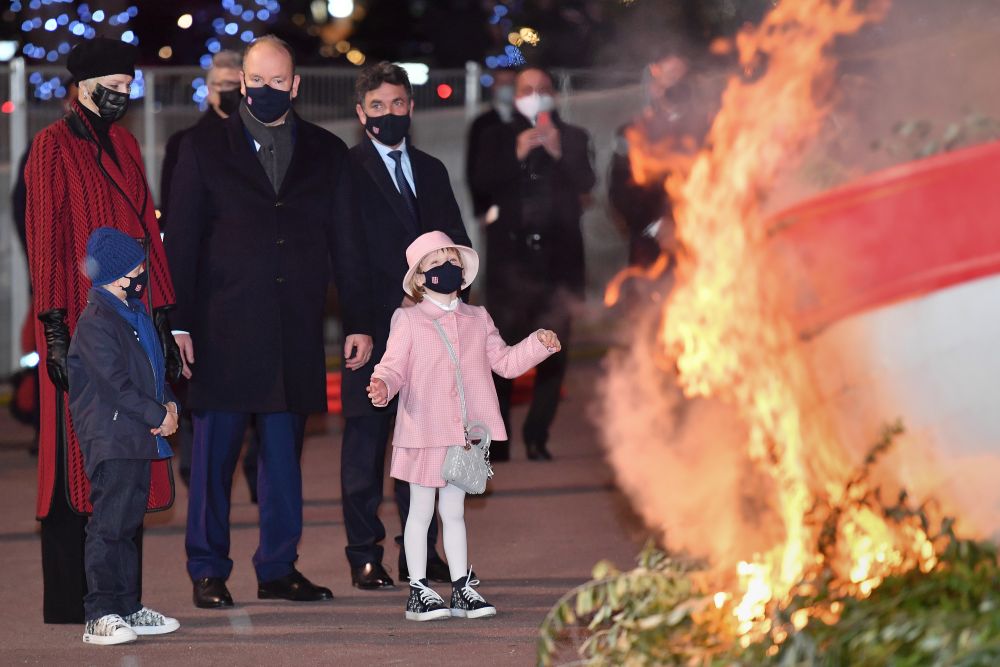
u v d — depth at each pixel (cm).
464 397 984
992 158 695
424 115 2362
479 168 1556
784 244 755
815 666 616
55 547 986
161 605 1048
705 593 725
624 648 690
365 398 1090
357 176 1095
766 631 666
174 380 991
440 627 962
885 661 596
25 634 960
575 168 1572
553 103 1573
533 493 1474
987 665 570
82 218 955
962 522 731
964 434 720
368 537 1109
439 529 1316
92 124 977
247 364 1041
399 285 1095
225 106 1286
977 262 698
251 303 1044
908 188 711
